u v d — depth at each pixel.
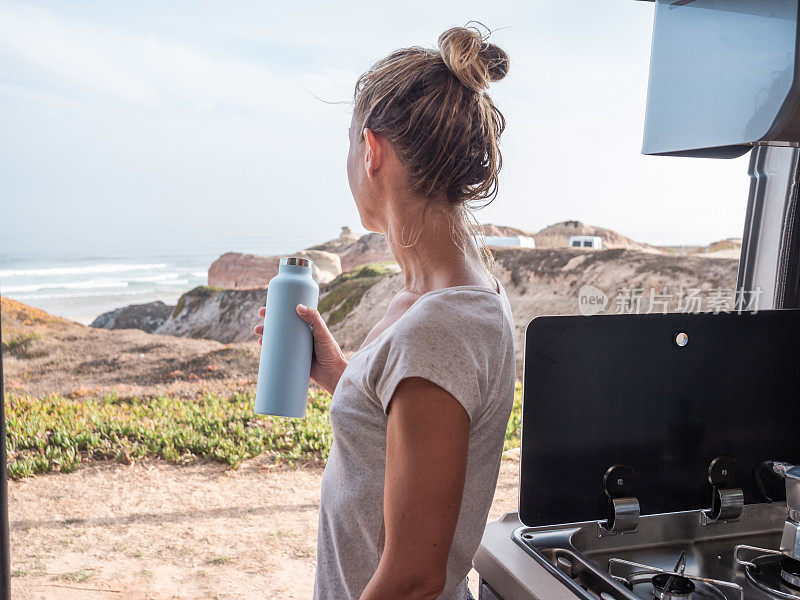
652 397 1.09
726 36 0.92
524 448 1.04
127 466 5.34
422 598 0.61
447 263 0.71
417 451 0.60
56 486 4.95
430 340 0.62
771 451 1.16
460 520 0.72
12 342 8.41
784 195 1.71
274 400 0.86
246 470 5.30
